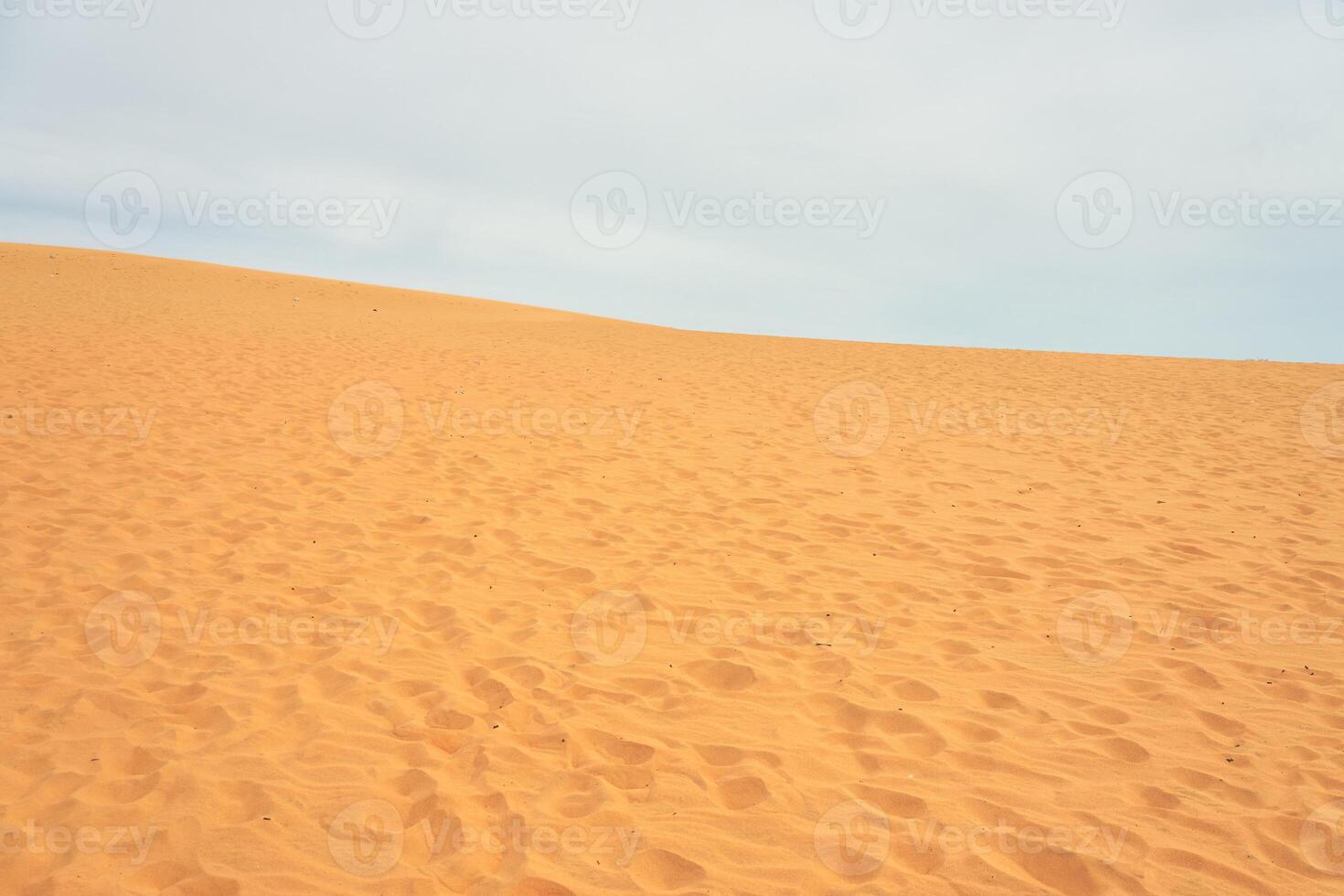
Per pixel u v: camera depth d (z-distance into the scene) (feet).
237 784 11.86
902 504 27.84
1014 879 10.59
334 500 25.20
